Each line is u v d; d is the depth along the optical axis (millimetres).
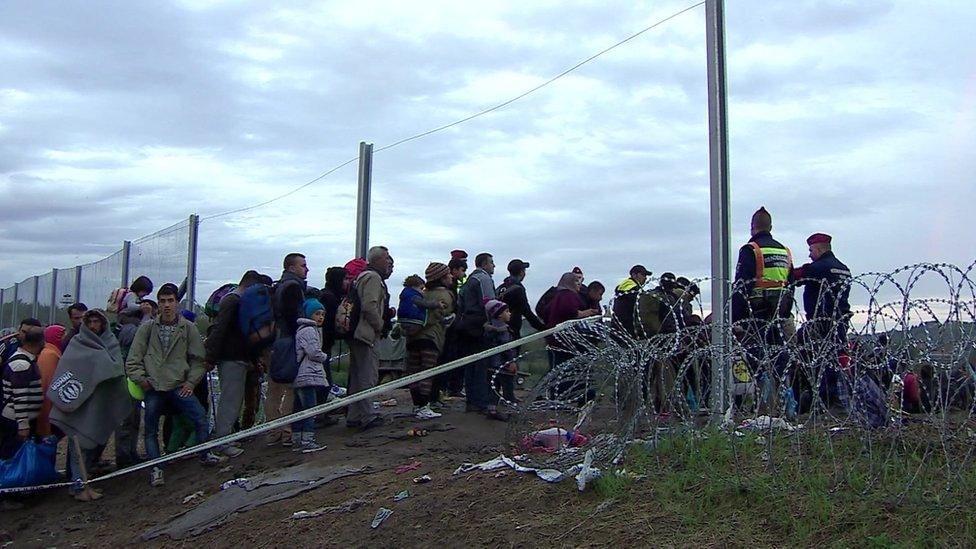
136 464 9820
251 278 9641
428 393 9859
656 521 5574
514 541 5711
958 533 4973
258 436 9930
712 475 5992
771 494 5652
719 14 8508
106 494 9164
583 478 6207
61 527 8383
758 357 6453
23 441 9289
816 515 5332
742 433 6535
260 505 7520
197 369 9352
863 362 5816
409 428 9336
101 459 10805
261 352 9391
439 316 9977
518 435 7359
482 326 9930
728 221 8320
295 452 8828
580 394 7031
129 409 9555
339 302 10273
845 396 6309
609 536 5504
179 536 7434
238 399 9359
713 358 6852
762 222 8562
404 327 9883
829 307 7824
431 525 6250
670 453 6520
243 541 6934
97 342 9359
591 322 7445
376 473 7719
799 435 6164
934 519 5133
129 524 8078
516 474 6797
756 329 6691
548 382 7066
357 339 9305
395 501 6766
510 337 10438
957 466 5559
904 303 5508
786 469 5945
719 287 8195
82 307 10680
